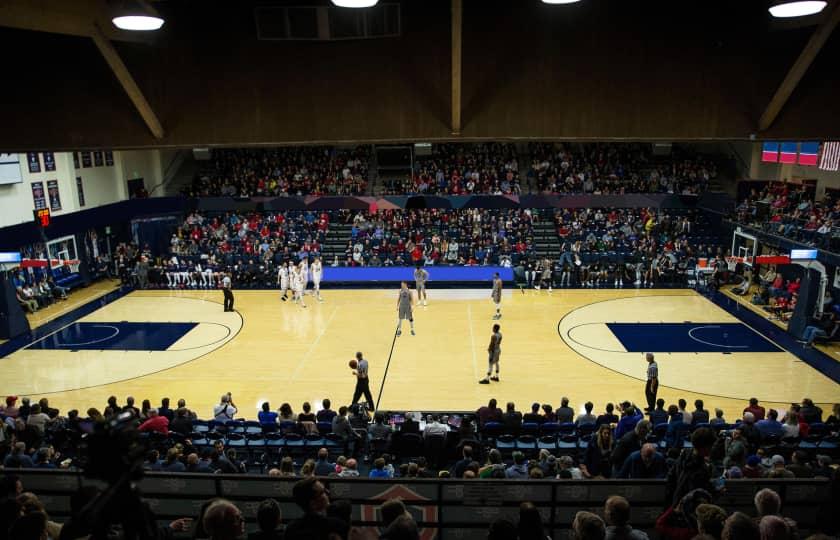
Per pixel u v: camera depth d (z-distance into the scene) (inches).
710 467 150.3
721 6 205.5
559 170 1259.2
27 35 205.9
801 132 213.5
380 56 215.3
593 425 442.3
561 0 165.0
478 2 206.2
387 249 1062.4
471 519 219.5
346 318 825.5
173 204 1149.1
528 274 1003.9
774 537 114.4
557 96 216.1
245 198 1152.8
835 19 182.9
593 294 945.5
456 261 1047.0
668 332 757.9
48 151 215.9
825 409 545.6
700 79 213.2
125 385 606.9
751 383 602.2
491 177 1219.2
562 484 215.6
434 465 416.8
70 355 695.7
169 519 231.1
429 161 1282.0
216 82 217.8
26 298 874.1
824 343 716.0
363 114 221.0
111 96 216.5
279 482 224.4
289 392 585.9
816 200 965.2
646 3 206.5
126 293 986.7
